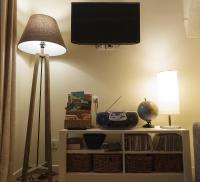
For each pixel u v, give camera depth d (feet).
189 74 7.57
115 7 7.48
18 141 7.06
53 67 7.86
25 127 7.57
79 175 6.16
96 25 7.43
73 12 7.46
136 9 7.44
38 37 6.31
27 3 7.79
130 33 7.38
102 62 7.82
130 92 7.67
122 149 6.20
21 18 7.42
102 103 7.68
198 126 5.47
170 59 7.68
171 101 6.55
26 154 6.24
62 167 6.08
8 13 5.98
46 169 6.74
